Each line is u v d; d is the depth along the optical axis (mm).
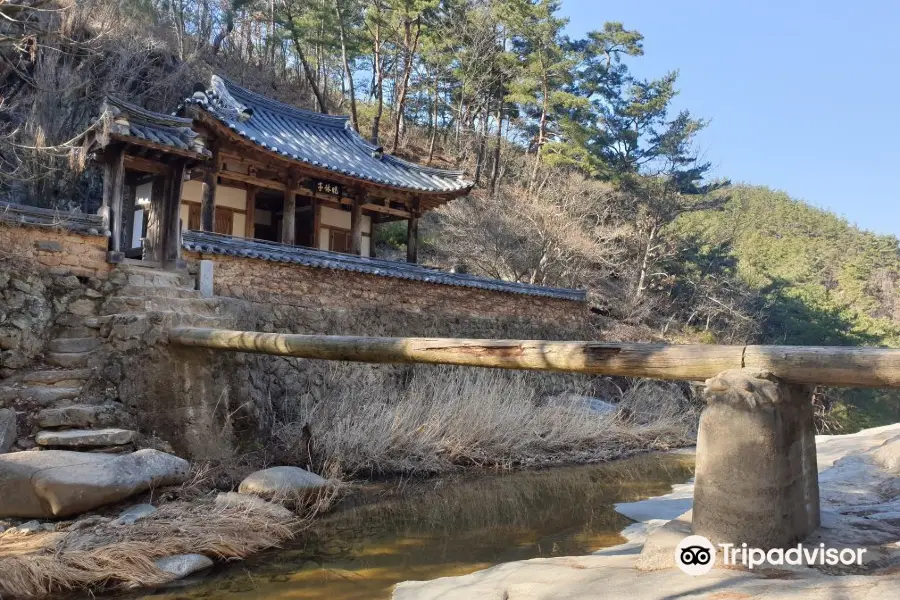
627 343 3990
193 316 7664
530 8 26078
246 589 4246
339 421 8430
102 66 15883
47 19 11500
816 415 21484
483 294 13828
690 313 25516
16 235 6930
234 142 12344
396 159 17281
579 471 9227
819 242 48750
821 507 4609
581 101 26703
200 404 7156
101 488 5238
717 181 28359
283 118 16281
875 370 3078
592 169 26594
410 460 8500
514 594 3391
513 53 28578
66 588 4105
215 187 12539
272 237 16469
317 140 15953
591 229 22891
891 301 37750
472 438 9406
